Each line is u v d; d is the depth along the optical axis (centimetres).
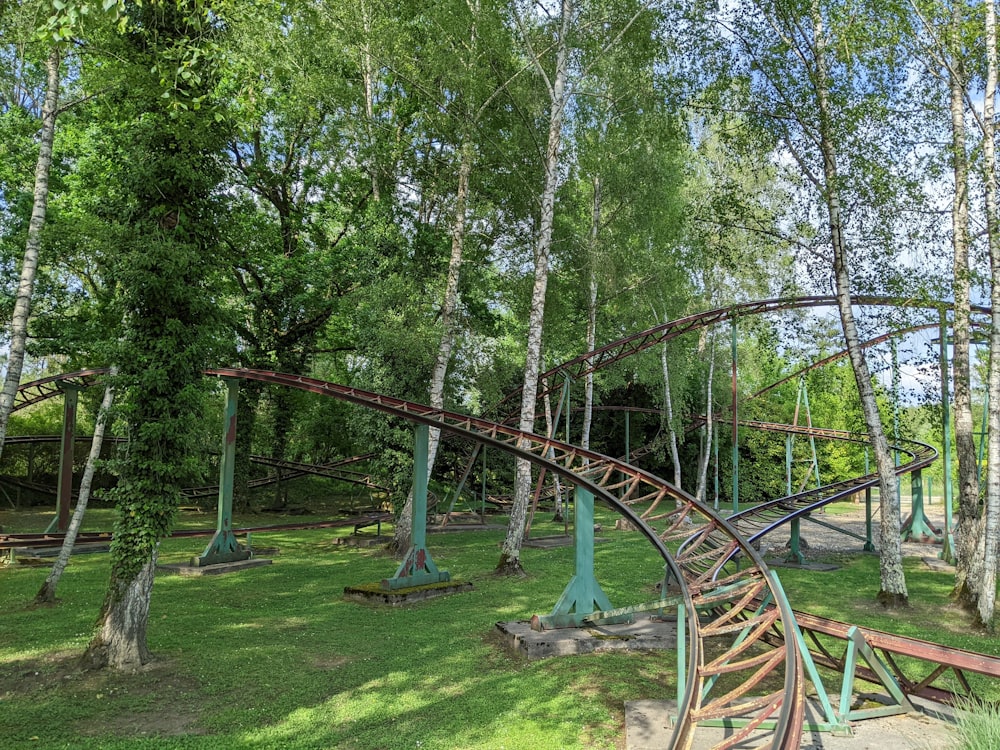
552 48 1761
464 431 1094
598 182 2556
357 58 1791
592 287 2648
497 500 3309
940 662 624
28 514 2580
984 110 1110
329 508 3238
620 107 1927
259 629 1023
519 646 911
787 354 1473
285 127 2681
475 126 1823
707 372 3647
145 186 887
